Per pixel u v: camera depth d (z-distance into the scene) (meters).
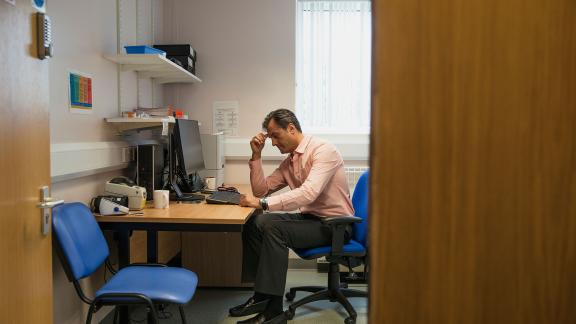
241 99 3.82
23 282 1.47
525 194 0.60
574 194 0.60
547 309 0.60
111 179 2.55
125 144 2.72
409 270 0.60
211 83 3.81
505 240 0.60
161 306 2.75
